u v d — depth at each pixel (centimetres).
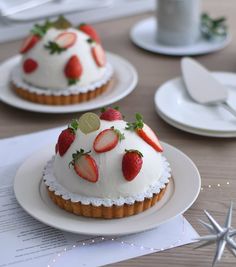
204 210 69
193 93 93
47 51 93
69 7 125
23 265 66
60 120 91
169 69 106
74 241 69
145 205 71
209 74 97
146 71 106
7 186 77
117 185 70
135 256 67
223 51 113
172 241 68
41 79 93
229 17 127
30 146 85
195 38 115
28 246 68
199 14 114
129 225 68
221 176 79
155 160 73
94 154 70
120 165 70
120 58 105
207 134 85
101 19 128
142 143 72
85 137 72
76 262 66
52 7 125
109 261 66
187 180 74
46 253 67
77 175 71
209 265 65
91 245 68
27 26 120
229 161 82
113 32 123
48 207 71
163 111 89
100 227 68
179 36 113
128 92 95
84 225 69
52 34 95
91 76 95
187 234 69
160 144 79
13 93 96
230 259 66
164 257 66
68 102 93
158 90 94
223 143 85
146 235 69
